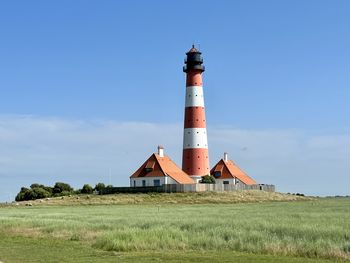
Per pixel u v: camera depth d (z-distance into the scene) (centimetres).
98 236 3972
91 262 2888
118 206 9938
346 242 3175
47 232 4534
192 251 3256
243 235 3578
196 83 12569
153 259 2934
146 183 13088
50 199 11825
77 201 11344
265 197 12481
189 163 12625
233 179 14625
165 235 3688
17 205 11119
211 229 3941
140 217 5719
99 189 13012
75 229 4531
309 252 3012
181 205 10094
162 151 13725
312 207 8325
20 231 4653
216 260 2852
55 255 3194
